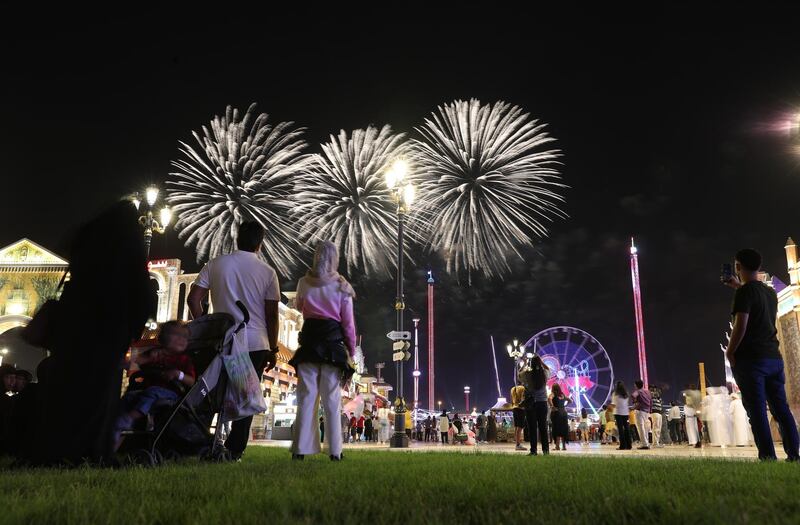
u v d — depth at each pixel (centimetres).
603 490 295
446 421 2669
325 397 596
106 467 426
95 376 442
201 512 216
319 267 608
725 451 1327
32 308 3562
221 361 531
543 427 929
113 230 476
